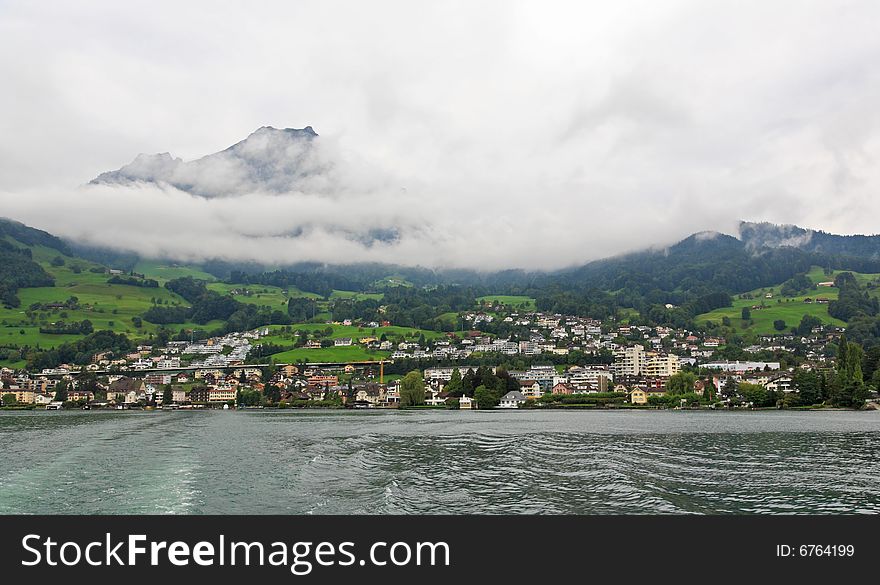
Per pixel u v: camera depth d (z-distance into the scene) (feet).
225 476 228.22
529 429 428.97
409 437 373.61
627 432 394.93
